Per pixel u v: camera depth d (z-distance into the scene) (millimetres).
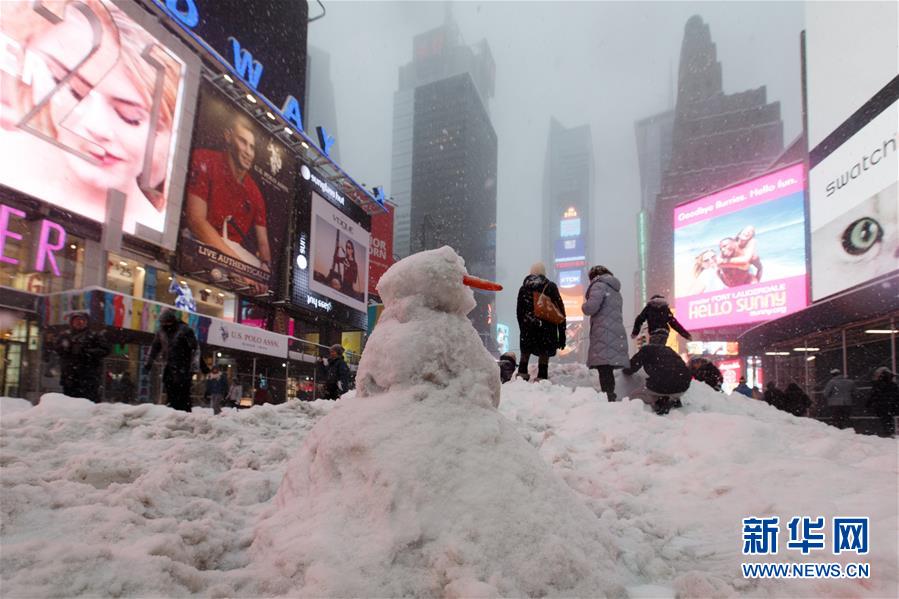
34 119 19453
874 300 14391
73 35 20938
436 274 2951
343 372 11773
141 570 1973
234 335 26141
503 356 10422
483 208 194500
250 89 30281
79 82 21078
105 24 22219
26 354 18719
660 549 2830
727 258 35188
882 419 11602
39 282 19641
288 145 34625
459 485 2289
